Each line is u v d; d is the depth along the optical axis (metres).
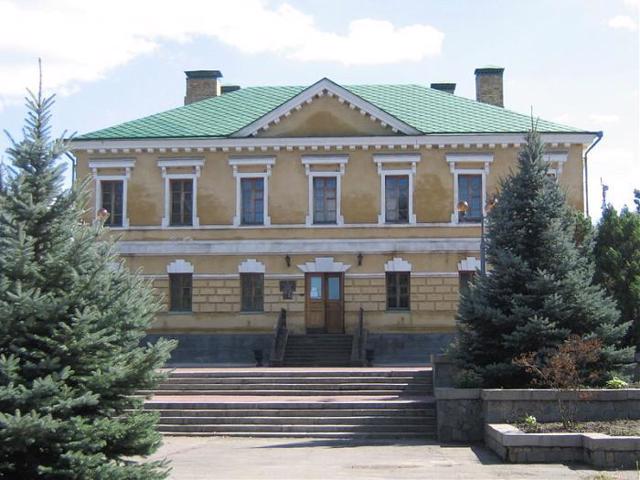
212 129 40.12
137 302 12.52
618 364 21.83
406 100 42.69
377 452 18.52
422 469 15.75
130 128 40.41
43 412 10.60
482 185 38.44
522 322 21.89
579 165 38.12
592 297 22.05
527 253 22.94
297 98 38.72
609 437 15.62
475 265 37.91
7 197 11.70
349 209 38.66
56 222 11.95
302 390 26.30
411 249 38.25
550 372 19.48
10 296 10.70
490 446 18.59
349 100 38.69
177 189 39.50
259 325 38.34
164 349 12.20
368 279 38.28
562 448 16.34
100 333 11.27
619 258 25.98
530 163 23.61
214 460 17.31
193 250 38.84
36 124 12.30
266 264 38.66
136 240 39.09
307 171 38.91
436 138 38.38
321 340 36.94
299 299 38.34
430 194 38.47
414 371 27.00
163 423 22.48
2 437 10.13
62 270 11.62
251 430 22.00
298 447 19.48
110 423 11.32
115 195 39.53
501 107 44.44
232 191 39.16
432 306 37.91
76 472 10.62
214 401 23.56
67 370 10.83
